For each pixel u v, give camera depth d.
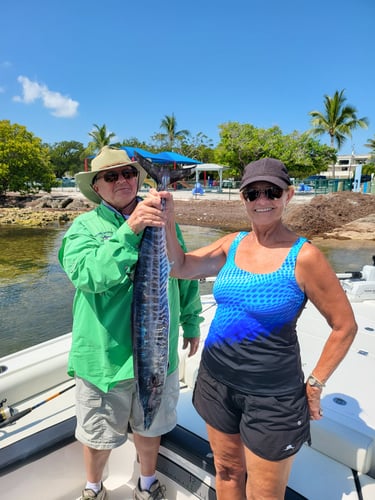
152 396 1.89
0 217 24.73
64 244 1.99
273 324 1.62
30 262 12.62
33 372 2.64
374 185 28.58
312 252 1.59
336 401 2.30
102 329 1.93
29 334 6.94
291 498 1.87
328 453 2.13
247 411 1.67
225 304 1.76
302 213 20.00
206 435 2.32
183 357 2.96
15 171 32.16
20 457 2.03
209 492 2.10
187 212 24.56
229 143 32.19
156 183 1.94
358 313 3.89
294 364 1.66
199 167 35.81
